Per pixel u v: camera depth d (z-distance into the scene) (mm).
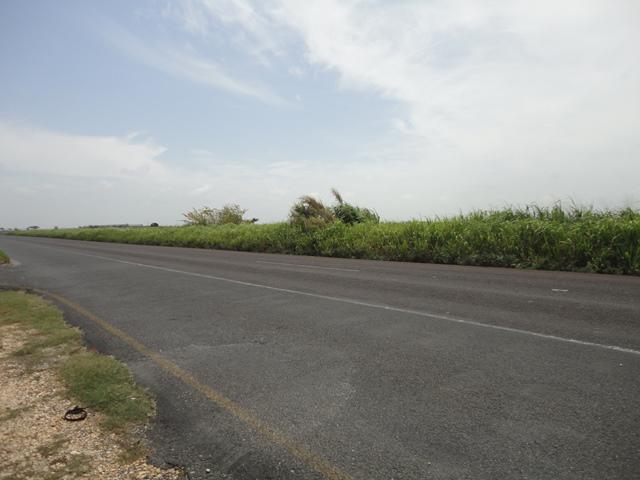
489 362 4004
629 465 2359
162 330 5594
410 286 8359
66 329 5676
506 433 2742
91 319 6285
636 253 9359
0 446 2742
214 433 2914
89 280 10641
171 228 34875
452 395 3328
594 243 10430
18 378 3930
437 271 10609
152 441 2838
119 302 7590
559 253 10773
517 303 6496
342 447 2674
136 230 37156
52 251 22703
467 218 14922
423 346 4555
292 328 5461
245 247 21328
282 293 8031
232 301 7383
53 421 3092
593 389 3336
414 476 2346
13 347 4906
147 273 11805
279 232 20344
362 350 4500
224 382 3795
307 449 2666
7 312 6707
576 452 2500
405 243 14219
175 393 3600
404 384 3580
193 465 2555
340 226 18391
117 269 12977
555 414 2961
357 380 3707
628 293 7043
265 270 11789
